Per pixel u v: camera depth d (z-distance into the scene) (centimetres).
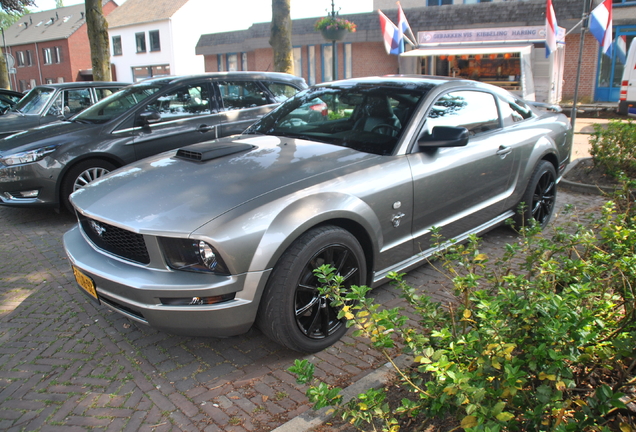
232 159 338
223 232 255
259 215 267
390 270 344
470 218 405
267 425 241
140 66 4178
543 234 493
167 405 258
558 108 582
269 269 266
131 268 276
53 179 558
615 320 218
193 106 655
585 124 1456
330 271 219
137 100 628
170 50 3909
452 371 166
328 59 2367
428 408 191
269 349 311
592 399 168
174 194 293
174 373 287
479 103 430
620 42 1827
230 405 257
